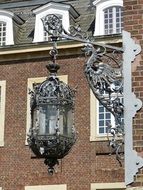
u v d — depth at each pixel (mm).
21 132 21938
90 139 20938
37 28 23219
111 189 20203
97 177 20484
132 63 8055
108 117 21047
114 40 20875
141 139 7699
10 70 22828
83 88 21609
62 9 23078
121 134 8273
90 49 7859
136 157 7645
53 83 7523
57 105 7406
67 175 20859
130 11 8398
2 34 23875
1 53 22922
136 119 7789
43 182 21109
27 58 22734
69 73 21969
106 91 7805
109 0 22578
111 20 22500
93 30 22516
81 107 21406
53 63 7773
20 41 23516
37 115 7430
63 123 7387
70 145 7379
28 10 24875
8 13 23922
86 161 20781
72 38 7766
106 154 20594
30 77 22500
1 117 22344
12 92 22547
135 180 7574
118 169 20266
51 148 7195
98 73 7805
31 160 21500
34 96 7547
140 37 8180
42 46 22484
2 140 22047
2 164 21781
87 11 23531
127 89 7895
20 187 21328
